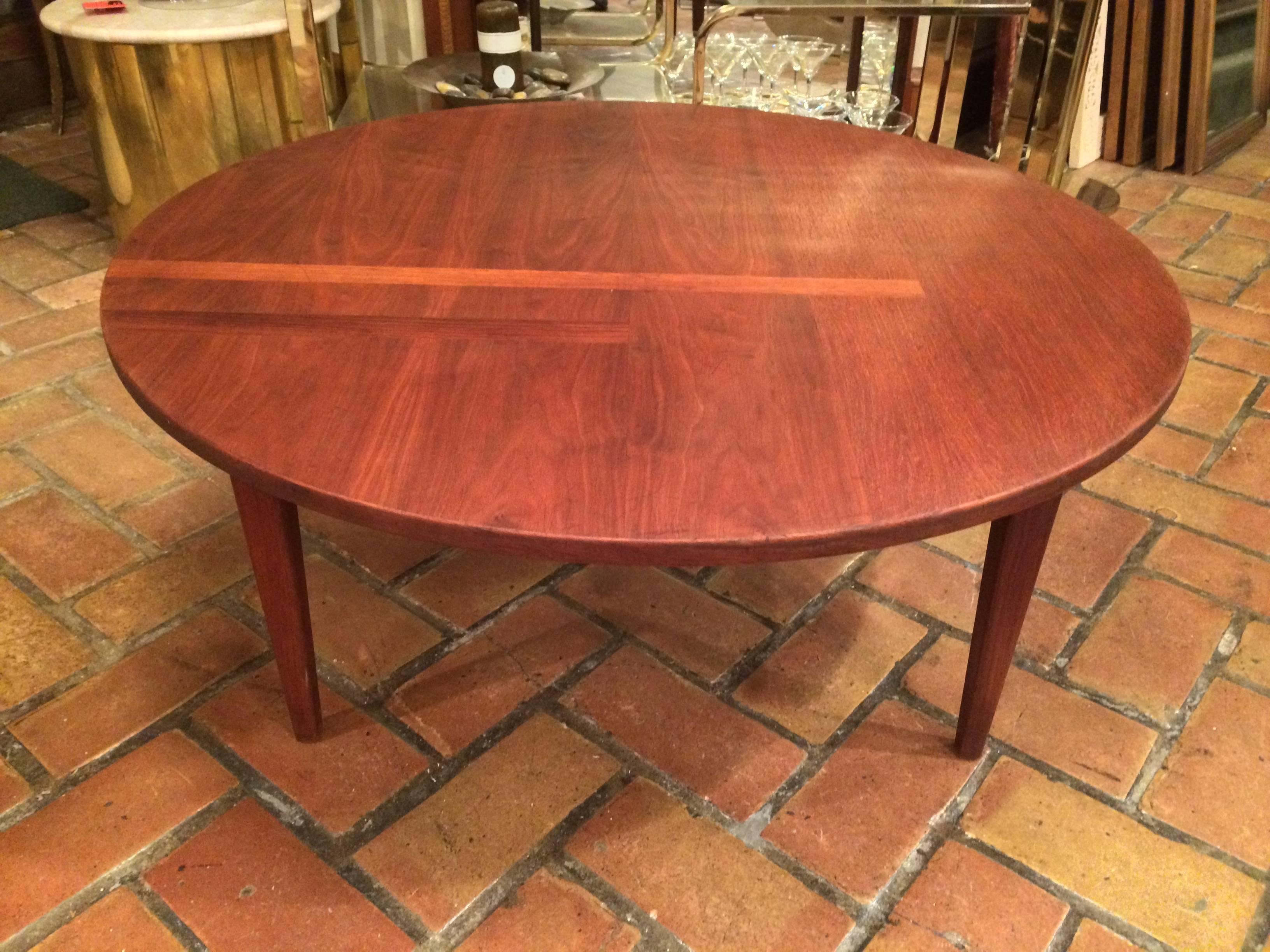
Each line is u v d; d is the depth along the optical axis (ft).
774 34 11.16
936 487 2.70
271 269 3.76
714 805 4.07
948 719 4.46
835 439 2.87
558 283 3.68
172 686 4.54
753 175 4.67
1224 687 4.60
